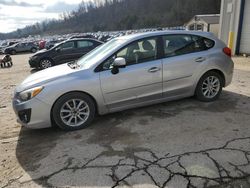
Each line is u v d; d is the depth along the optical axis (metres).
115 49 4.63
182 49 5.06
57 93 4.25
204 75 5.27
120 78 4.56
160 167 3.21
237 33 13.67
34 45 32.12
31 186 3.05
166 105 5.37
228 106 5.19
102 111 4.64
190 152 3.52
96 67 4.50
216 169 3.11
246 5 13.14
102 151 3.71
